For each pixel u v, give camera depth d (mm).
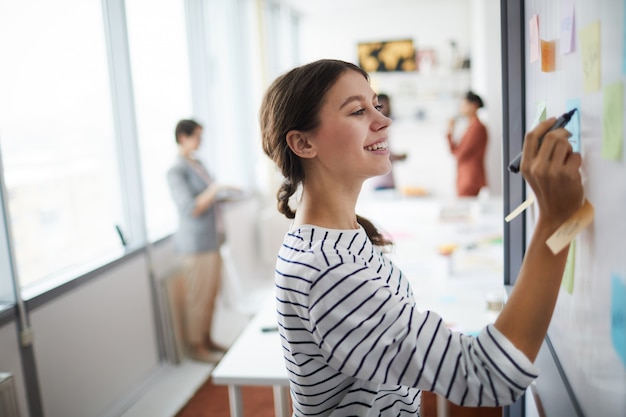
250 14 5000
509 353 626
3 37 2232
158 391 2932
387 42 6223
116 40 2939
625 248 519
